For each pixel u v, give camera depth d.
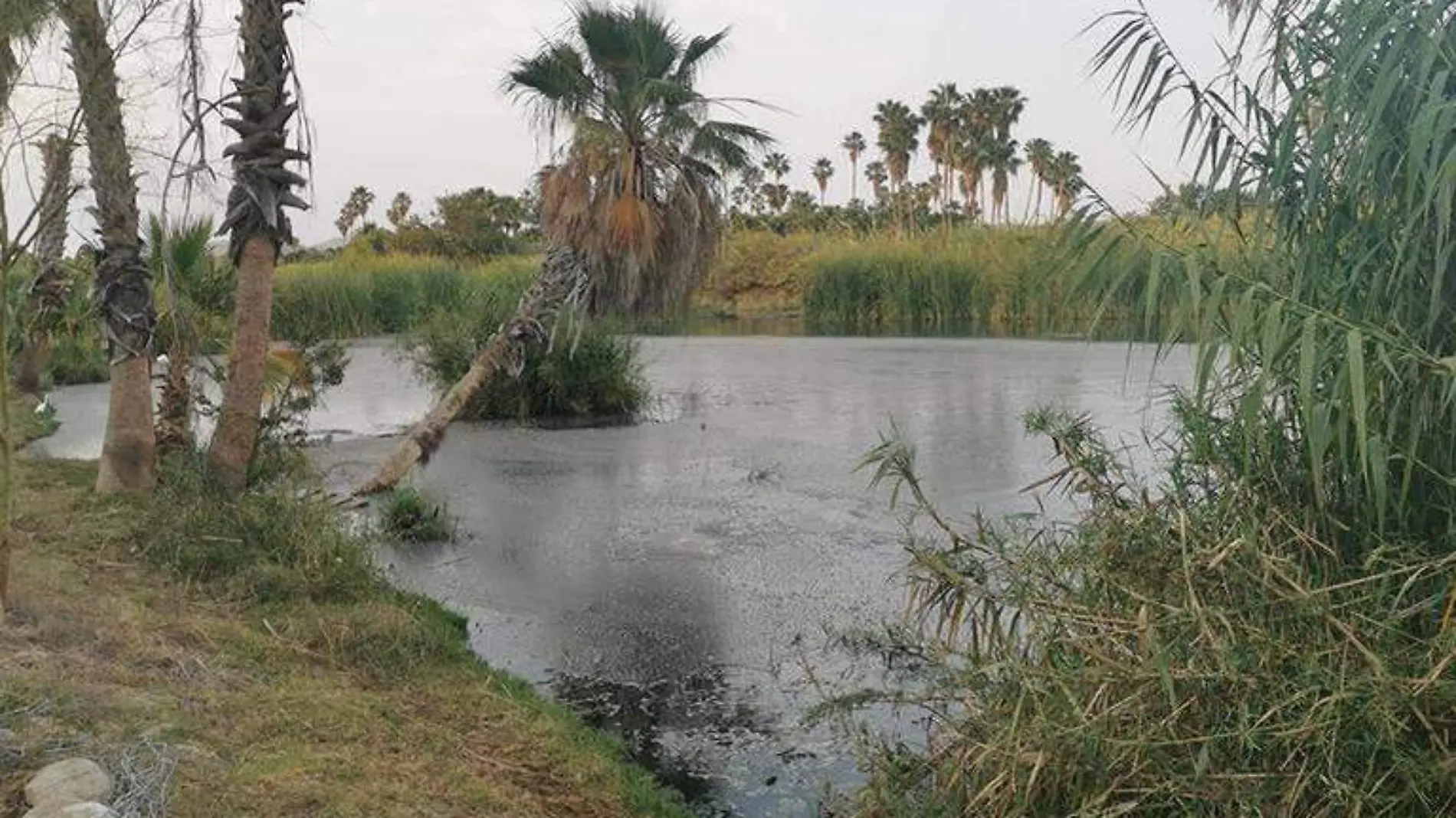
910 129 67.44
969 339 32.91
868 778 5.22
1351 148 3.96
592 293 13.48
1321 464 3.70
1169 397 7.93
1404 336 3.69
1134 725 3.88
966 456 13.61
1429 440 3.90
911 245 42.16
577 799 4.96
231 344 9.71
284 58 9.05
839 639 7.16
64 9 6.07
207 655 5.85
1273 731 3.60
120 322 9.17
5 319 5.34
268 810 4.22
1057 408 16.41
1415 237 3.84
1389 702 3.43
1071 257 4.39
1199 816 3.62
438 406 12.88
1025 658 4.36
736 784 5.32
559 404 18.31
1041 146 55.44
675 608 7.95
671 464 13.83
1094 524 4.52
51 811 3.71
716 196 13.98
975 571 4.77
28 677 4.88
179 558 7.29
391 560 9.31
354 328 34.94
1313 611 3.67
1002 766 4.05
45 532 7.88
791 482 12.51
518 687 6.31
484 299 19.53
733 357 28.66
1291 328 3.69
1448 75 3.65
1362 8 3.75
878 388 21.27
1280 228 4.20
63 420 17.00
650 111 13.46
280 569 7.24
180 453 9.82
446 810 4.55
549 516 10.96
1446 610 3.57
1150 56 4.54
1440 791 3.44
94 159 7.73
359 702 5.59
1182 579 4.05
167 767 4.27
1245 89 4.41
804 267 45.78
